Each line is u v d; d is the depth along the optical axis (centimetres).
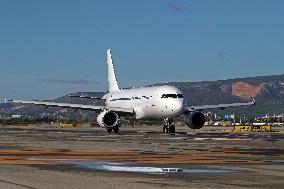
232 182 2177
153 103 9275
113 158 3459
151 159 3384
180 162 3155
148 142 5750
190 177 2352
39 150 4297
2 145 5081
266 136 7969
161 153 3978
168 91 9112
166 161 3228
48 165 2925
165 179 2267
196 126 8981
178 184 2103
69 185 2036
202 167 2831
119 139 6606
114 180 2214
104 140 6288
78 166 2870
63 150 4300
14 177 2300
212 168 2778
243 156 3681
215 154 3881
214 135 8375
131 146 4922
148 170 2666
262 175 2444
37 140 6262
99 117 9362
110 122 9469
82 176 2358
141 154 3859
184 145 5138
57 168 2748
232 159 3397
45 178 2266
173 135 8300
